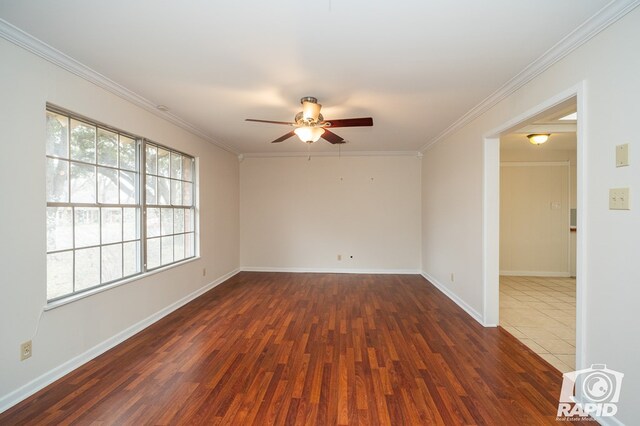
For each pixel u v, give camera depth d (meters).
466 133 3.78
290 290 4.77
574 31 1.90
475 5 1.68
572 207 5.86
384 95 2.99
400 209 5.98
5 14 1.76
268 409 1.92
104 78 2.60
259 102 3.19
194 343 2.86
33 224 2.09
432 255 5.24
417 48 2.13
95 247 2.72
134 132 3.09
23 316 2.02
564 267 5.89
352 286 5.03
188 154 4.23
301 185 6.07
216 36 2.00
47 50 2.12
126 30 1.93
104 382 2.20
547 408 1.93
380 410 1.91
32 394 2.05
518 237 5.98
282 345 2.83
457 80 2.64
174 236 3.97
